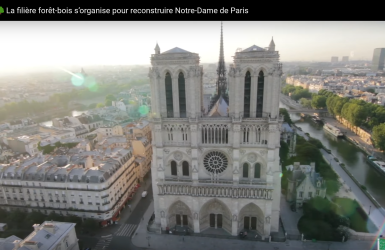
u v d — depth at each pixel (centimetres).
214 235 10025
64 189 10831
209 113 11469
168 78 9044
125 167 12450
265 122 8719
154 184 10188
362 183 13988
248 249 9381
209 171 9719
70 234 8100
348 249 9212
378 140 17588
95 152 14262
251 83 8619
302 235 9600
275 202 9662
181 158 9650
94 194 10588
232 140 9112
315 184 11262
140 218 11369
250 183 9394
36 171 11306
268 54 8225
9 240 7575
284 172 14388
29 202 11350
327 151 18388
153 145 9619
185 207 10262
